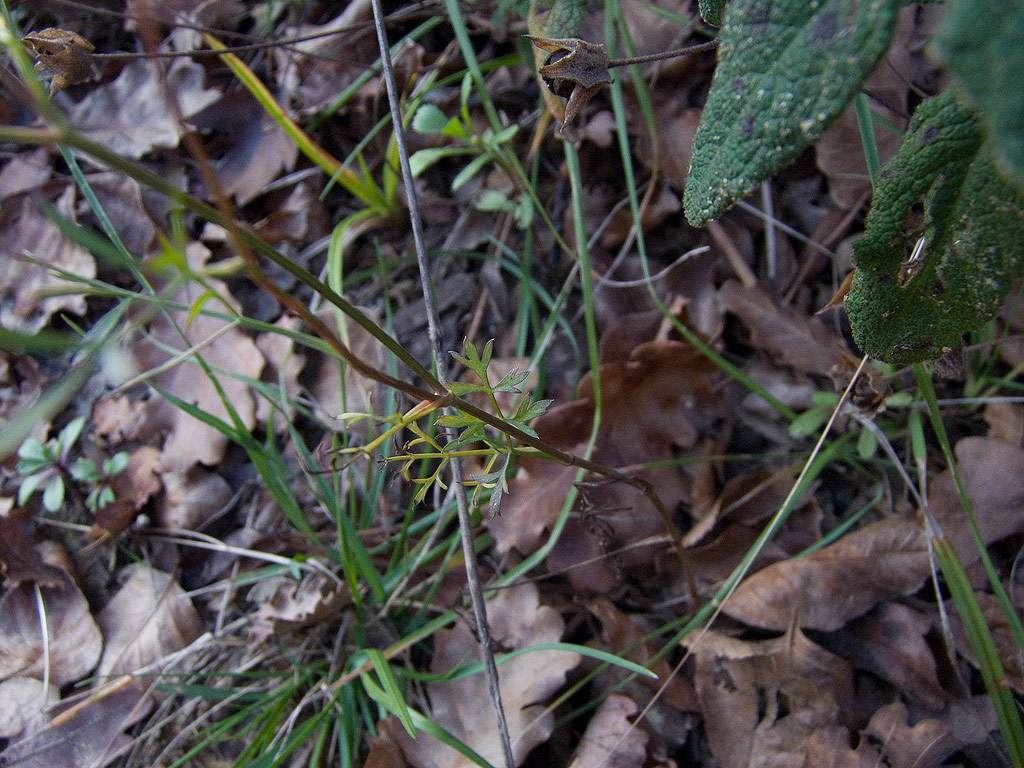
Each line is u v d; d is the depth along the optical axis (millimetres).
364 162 361
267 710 282
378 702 269
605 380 312
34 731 299
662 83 348
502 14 303
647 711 282
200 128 378
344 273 368
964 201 172
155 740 300
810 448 317
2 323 362
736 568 300
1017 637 238
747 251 339
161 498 336
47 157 381
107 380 352
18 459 347
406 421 190
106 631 319
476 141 305
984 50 104
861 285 189
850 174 323
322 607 298
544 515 303
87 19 390
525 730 271
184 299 353
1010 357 305
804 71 146
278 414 338
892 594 279
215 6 380
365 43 370
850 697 270
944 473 291
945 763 264
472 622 292
